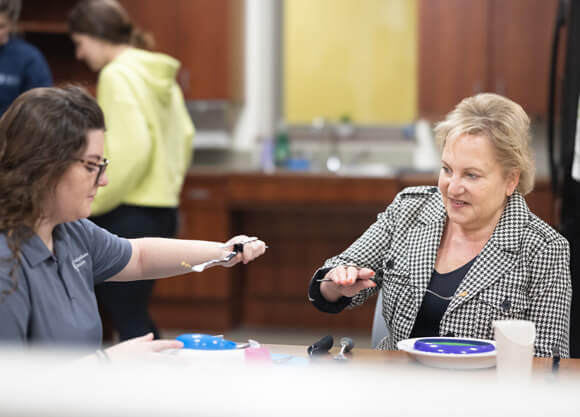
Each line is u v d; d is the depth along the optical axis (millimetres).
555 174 2605
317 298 1481
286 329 4598
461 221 1434
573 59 2350
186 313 4430
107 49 2605
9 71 2861
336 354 1213
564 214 2311
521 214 1447
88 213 1122
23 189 1030
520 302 1396
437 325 1465
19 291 1029
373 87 5141
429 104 4590
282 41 5199
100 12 2566
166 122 2631
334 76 5176
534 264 1398
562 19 2584
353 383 258
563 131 2361
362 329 4574
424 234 1539
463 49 4523
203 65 4621
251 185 4305
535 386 262
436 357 1095
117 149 2404
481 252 1446
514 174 1443
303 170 4590
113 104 2426
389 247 1598
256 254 1462
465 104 1459
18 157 1031
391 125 5117
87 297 1177
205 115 4949
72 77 4781
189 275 4363
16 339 1025
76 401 232
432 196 1601
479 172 1393
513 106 1434
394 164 5035
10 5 2637
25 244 1058
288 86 5219
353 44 5148
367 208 4254
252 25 5141
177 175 2732
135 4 4629
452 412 237
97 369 267
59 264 1131
